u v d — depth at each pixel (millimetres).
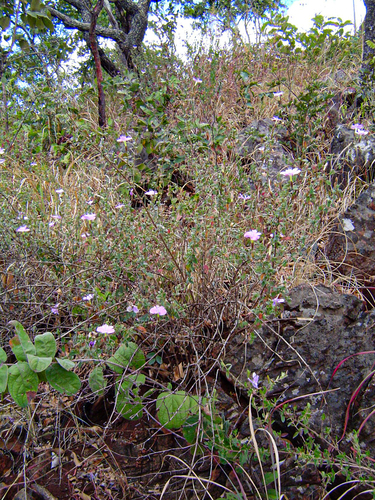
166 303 991
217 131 1718
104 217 1316
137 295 1035
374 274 1334
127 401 941
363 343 1017
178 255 1211
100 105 2297
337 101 2225
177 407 951
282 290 973
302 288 1150
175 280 1149
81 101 2574
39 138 2100
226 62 2512
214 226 1160
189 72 2398
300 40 2559
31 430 995
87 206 1361
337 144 1850
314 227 1114
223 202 1138
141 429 1031
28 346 799
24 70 2314
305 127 1906
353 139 1783
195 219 1090
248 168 1776
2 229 1317
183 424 939
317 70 2629
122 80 2135
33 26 1820
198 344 1102
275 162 1804
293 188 1145
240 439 958
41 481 947
